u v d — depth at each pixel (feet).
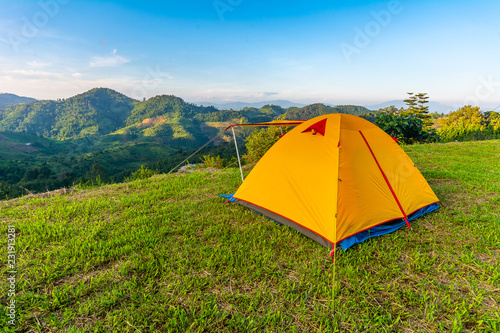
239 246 11.72
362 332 7.27
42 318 7.82
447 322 7.58
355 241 11.77
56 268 10.09
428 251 11.30
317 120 15.39
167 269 10.05
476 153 33.42
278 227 13.70
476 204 16.12
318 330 7.33
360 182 12.75
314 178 13.25
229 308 8.23
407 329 7.37
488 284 9.12
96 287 9.16
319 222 12.24
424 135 46.85
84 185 24.62
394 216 13.19
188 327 7.42
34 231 13.16
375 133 15.02
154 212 16.29
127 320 7.68
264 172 16.06
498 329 7.22
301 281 9.26
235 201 17.42
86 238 12.49
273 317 7.70
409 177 14.76
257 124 18.24
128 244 12.05
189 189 21.38
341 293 8.88
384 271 9.87
